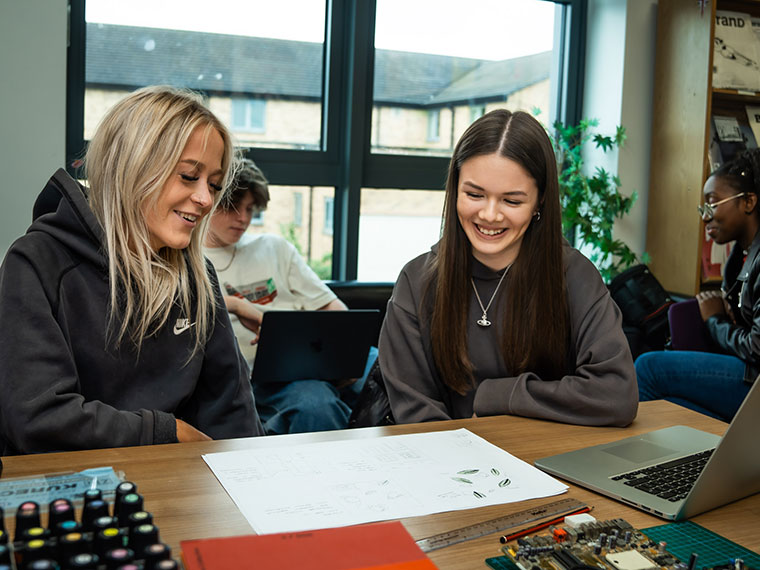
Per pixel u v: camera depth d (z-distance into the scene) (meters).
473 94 3.90
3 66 2.72
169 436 1.25
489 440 1.25
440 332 1.58
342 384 2.68
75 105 3.08
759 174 2.82
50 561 0.64
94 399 1.36
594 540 0.86
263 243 2.89
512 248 1.58
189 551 0.73
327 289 2.98
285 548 0.75
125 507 0.76
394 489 1.00
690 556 0.83
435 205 3.88
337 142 3.61
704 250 3.71
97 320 1.35
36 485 0.93
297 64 3.50
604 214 3.77
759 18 3.83
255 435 1.55
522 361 1.58
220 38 3.33
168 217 1.37
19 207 2.80
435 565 0.80
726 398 2.62
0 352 1.21
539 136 1.49
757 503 1.03
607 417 1.36
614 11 3.89
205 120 1.38
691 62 3.63
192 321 1.47
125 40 3.15
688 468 1.12
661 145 3.82
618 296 3.41
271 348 2.45
